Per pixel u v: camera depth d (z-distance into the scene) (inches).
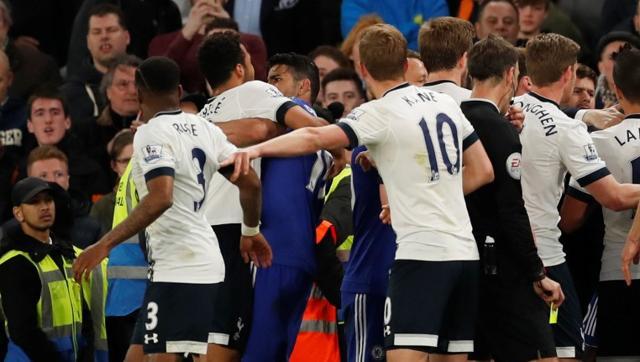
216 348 1040.2
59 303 1160.8
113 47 1546.5
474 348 1004.6
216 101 1055.0
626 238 1065.5
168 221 951.0
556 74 1028.5
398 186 932.0
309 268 1059.9
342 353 1172.5
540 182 1019.9
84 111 1507.1
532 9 1529.3
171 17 1659.7
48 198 1162.6
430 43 1005.8
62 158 1332.4
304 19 1648.6
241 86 1052.5
